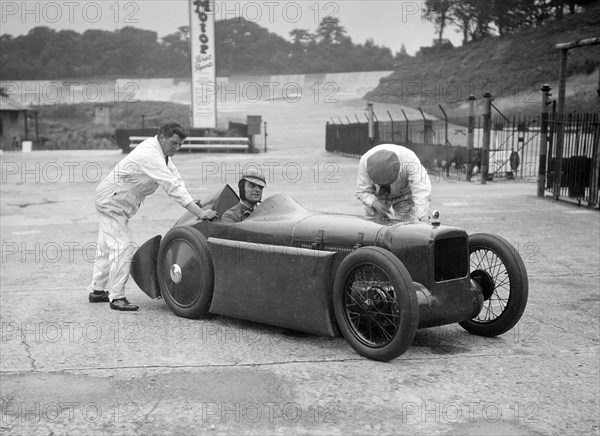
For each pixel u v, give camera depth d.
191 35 38.31
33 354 5.35
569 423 4.05
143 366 5.05
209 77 38.91
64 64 104.50
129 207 6.67
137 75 106.44
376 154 6.02
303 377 4.79
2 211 15.50
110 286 7.27
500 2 75.81
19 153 40.19
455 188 17.89
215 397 4.46
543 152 15.16
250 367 5.00
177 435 3.93
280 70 107.81
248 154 35.16
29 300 7.14
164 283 6.46
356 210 13.66
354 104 65.31
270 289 5.61
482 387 4.61
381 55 111.69
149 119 59.22
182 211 14.45
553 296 7.17
